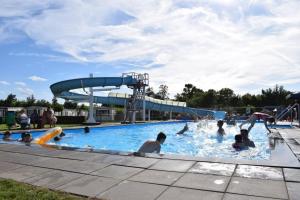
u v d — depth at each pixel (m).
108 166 5.43
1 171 5.45
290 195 3.67
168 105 36.66
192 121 30.88
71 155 6.56
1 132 13.84
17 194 3.97
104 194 3.99
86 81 23.83
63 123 23.50
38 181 4.72
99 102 33.44
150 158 5.90
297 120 22.30
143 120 28.67
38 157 6.54
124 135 16.89
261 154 9.42
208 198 3.68
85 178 4.77
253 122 14.23
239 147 10.59
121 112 35.38
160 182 4.39
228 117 28.75
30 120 17.72
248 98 59.50
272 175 4.50
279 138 9.23
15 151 7.40
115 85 25.58
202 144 12.45
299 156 5.79
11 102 60.88
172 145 12.26
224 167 5.03
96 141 14.09
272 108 32.56
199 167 5.09
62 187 4.36
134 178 4.64
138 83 27.17
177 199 3.70
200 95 67.25
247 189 3.93
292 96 17.44
